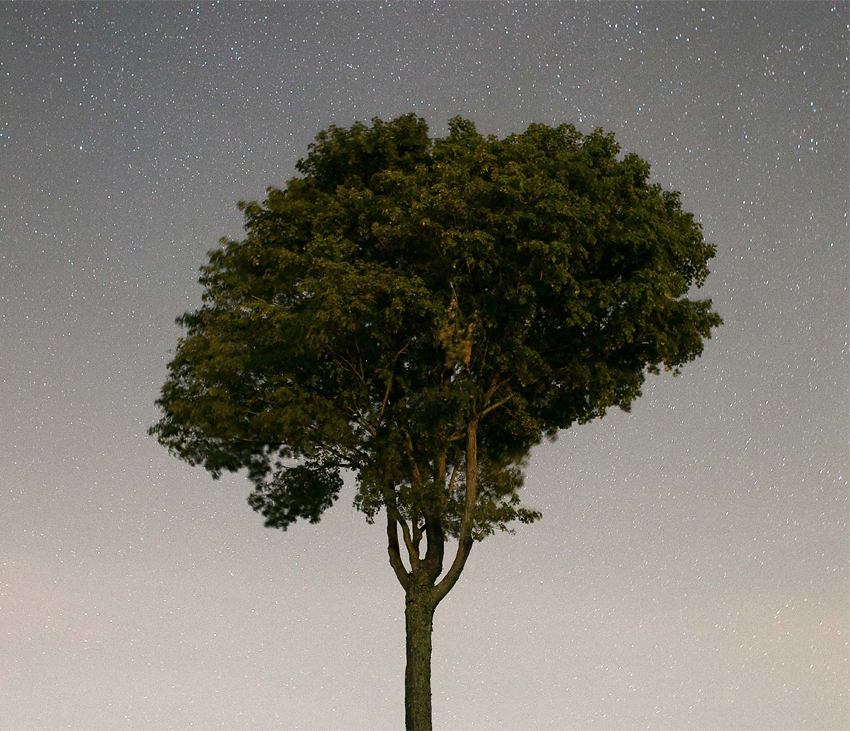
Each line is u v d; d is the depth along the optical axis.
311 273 17.92
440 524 18.70
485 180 17.38
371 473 18.47
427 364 18.61
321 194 19.06
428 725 17.45
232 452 19.77
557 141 18.61
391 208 17.27
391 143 19.42
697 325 18.53
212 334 18.64
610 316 17.80
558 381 18.97
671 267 18.08
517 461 19.62
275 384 18.64
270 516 20.70
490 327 17.69
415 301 17.12
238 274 18.94
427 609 18.08
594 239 16.92
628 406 18.88
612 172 18.14
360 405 18.70
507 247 17.12
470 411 18.39
